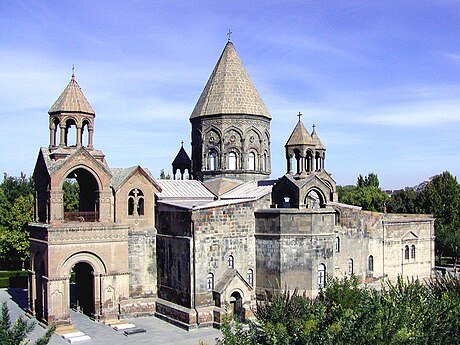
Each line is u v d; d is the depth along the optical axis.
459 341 21.94
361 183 138.50
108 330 42.03
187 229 43.97
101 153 47.09
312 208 46.00
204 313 42.72
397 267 60.00
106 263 45.31
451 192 93.69
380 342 20.30
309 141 48.59
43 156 45.47
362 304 24.83
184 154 64.88
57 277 42.84
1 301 55.31
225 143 55.94
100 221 45.59
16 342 20.78
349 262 53.75
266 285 45.53
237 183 55.72
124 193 48.19
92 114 46.75
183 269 44.25
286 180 46.12
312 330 21.55
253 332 23.86
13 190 99.69
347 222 53.75
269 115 58.47
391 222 59.28
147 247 48.78
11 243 70.19
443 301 26.36
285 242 44.50
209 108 56.62
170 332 41.28
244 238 46.00
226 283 43.25
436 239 82.69
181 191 53.44
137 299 47.12
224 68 57.97
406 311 23.41
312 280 43.94
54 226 42.97
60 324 42.75
